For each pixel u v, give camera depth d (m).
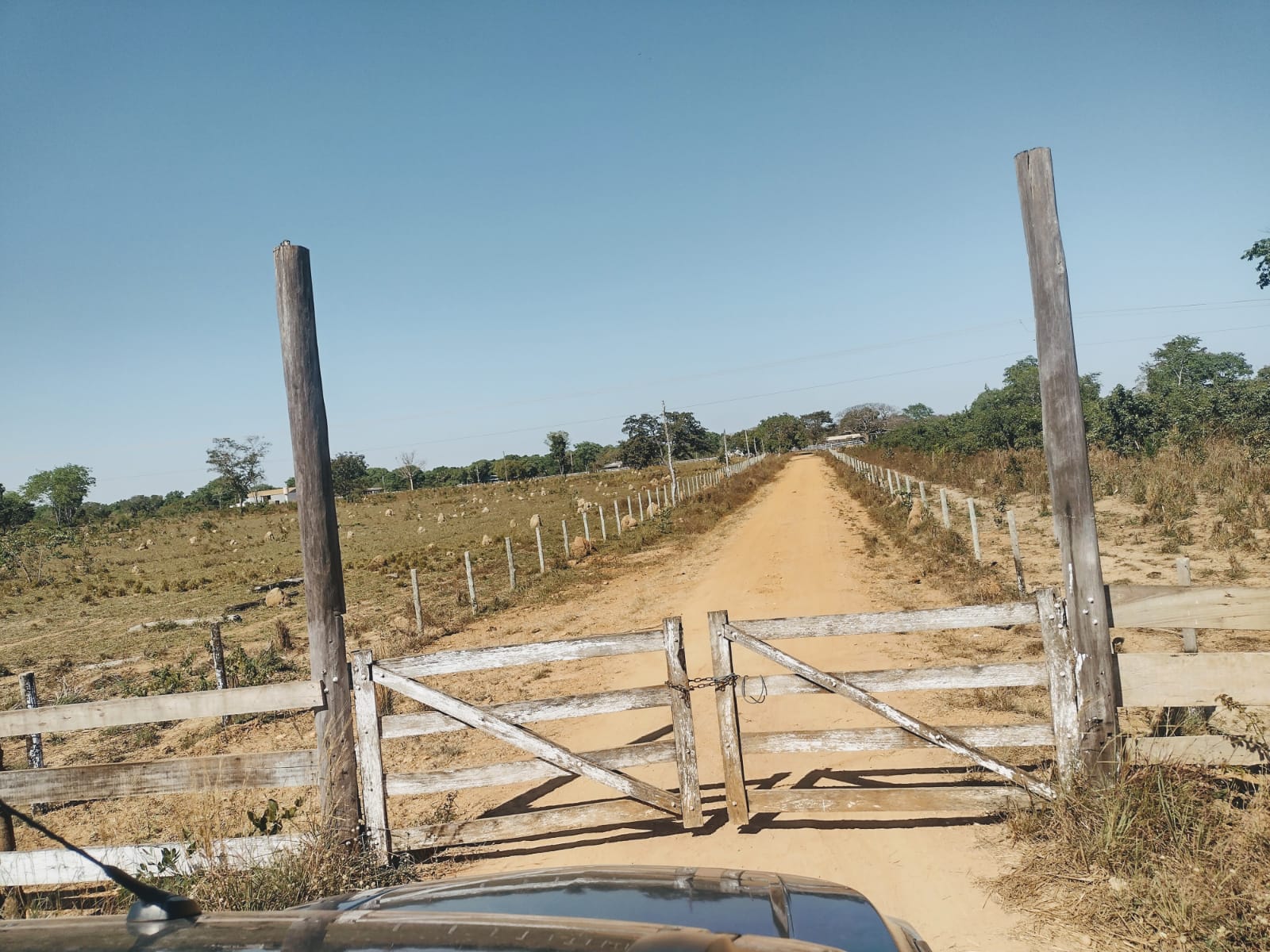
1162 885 3.57
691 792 4.96
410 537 44.44
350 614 18.05
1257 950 3.18
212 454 104.69
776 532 25.73
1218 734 4.77
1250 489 16.14
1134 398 26.53
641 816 4.98
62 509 93.81
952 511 23.36
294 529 57.28
